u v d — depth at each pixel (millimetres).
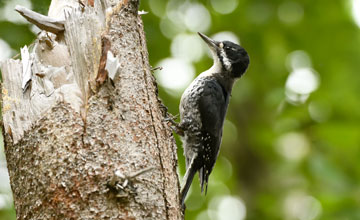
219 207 16969
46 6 11898
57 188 6070
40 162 6238
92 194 6020
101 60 6582
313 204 14273
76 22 6781
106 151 6250
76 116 6371
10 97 6680
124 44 6996
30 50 7555
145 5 14742
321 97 14977
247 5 15164
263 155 16594
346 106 14789
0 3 11898
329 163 13367
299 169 15086
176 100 14914
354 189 12898
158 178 6531
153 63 14977
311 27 15477
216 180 17266
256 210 15938
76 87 6543
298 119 14789
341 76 15234
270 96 14953
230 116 17328
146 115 6754
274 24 15203
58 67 6656
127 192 6062
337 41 15484
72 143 6223
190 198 16312
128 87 6734
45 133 6332
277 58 15523
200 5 15406
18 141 6457
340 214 12117
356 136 14156
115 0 7168
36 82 6664
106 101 6488
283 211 15164
